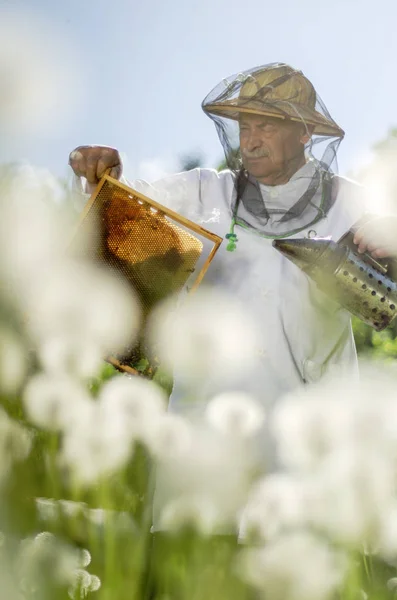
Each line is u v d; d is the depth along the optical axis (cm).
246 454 571
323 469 426
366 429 427
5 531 475
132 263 724
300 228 802
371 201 817
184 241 734
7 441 543
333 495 412
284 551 339
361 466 410
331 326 814
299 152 791
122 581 465
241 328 754
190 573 443
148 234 725
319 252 729
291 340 800
